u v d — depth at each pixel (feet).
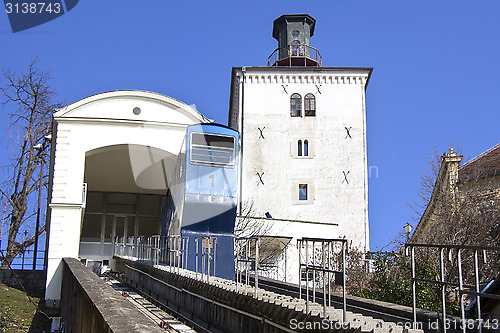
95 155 97.40
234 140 57.06
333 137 130.62
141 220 114.93
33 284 90.38
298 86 133.49
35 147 107.65
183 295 44.86
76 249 82.12
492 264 48.52
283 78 133.69
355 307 32.12
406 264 43.75
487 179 84.23
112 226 113.39
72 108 87.40
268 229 96.48
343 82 133.80
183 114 90.38
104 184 110.11
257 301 29.32
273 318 27.02
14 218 109.91
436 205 80.18
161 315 46.42
